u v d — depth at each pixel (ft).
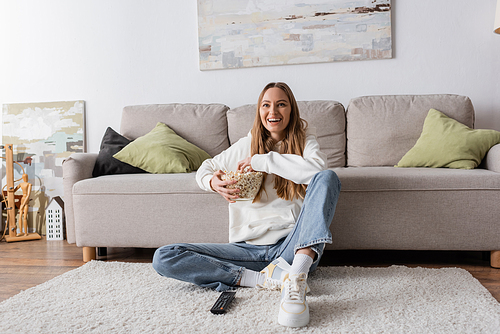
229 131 8.36
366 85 8.70
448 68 8.41
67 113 9.74
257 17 8.93
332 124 7.98
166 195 6.21
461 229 5.69
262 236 4.90
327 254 6.80
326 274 5.40
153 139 7.77
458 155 6.69
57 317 4.06
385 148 7.73
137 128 8.63
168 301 4.45
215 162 5.70
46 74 9.89
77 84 9.78
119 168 7.48
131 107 8.90
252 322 3.82
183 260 4.58
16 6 9.94
